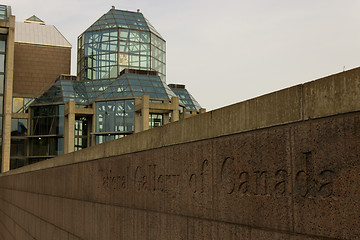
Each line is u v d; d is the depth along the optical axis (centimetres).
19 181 1762
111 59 6850
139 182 646
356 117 297
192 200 494
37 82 8062
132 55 6938
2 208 2325
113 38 6906
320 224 320
